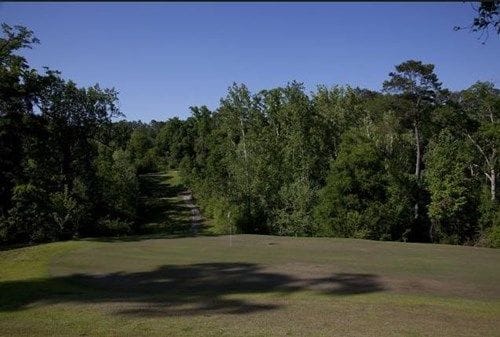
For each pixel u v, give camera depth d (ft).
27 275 76.54
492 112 178.29
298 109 193.77
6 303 57.31
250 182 179.32
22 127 131.75
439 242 156.76
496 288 62.18
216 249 98.73
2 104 129.18
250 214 169.17
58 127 151.02
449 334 42.93
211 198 216.33
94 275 73.41
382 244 109.40
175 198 279.08
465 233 156.76
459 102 189.26
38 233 148.15
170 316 49.03
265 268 76.48
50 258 90.99
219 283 66.18
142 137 376.89
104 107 159.63
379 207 148.36
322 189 162.61
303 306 53.16
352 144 159.12
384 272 72.90
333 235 149.38
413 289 61.67
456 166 153.48
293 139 184.34
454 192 151.64
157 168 367.25
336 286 63.57
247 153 191.52
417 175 172.86
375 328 44.78
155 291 62.03
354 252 94.48
